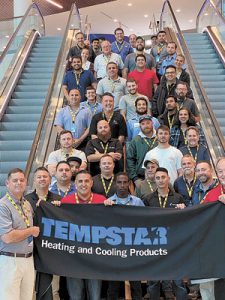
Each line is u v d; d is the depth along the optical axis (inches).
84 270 166.6
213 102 359.3
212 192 179.0
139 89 350.0
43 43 508.1
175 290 179.0
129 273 166.7
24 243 154.9
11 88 379.2
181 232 169.2
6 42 469.1
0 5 770.2
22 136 324.5
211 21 531.8
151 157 235.1
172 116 280.4
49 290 168.4
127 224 170.6
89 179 179.6
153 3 820.6
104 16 893.2
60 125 290.2
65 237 168.6
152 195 192.1
